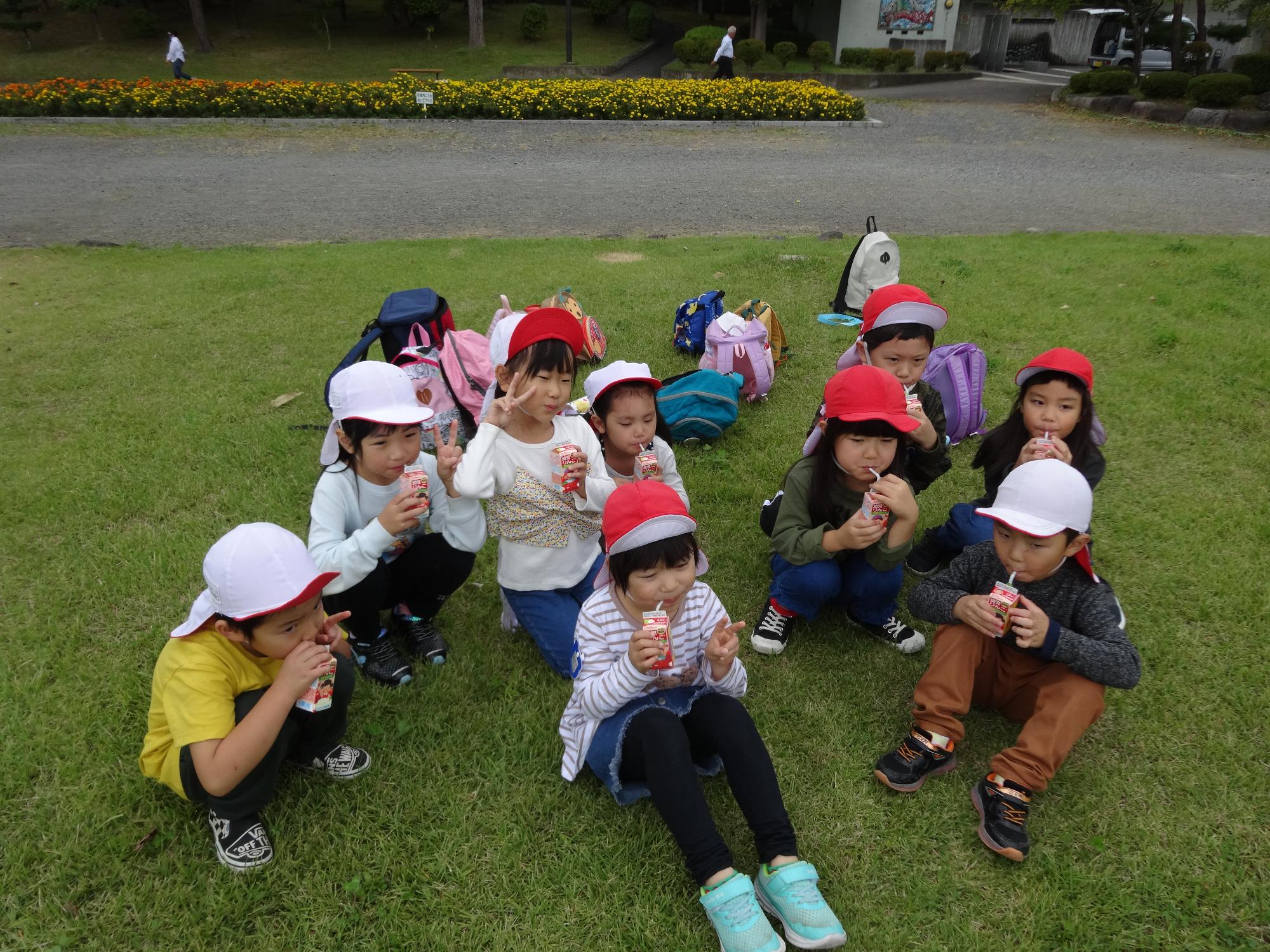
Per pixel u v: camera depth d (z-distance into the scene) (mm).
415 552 3137
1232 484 4484
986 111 21141
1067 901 2385
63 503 4215
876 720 3012
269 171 13930
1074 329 6539
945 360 4828
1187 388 5520
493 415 2898
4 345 6277
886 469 3109
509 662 3260
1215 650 3318
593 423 3418
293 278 8047
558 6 37781
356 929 2279
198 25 28266
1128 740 2924
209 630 2389
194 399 5422
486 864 2463
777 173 14398
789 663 3289
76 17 31500
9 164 13758
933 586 2891
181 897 2336
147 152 15016
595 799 2670
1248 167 14562
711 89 19844
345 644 2750
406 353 4637
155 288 7727
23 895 2348
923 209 11812
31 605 3508
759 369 5379
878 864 2492
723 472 4633
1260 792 2725
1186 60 22641
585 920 2309
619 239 10023
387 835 2529
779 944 2137
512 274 8227
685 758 2348
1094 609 2674
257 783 2391
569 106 19016
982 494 4461
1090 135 17984
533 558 3055
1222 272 7844
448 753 2811
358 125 17906
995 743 2926
